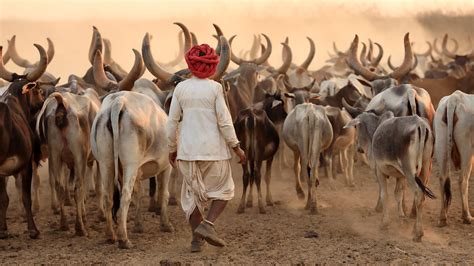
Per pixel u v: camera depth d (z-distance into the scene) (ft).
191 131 54.65
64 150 66.49
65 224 68.59
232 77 114.62
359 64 94.07
